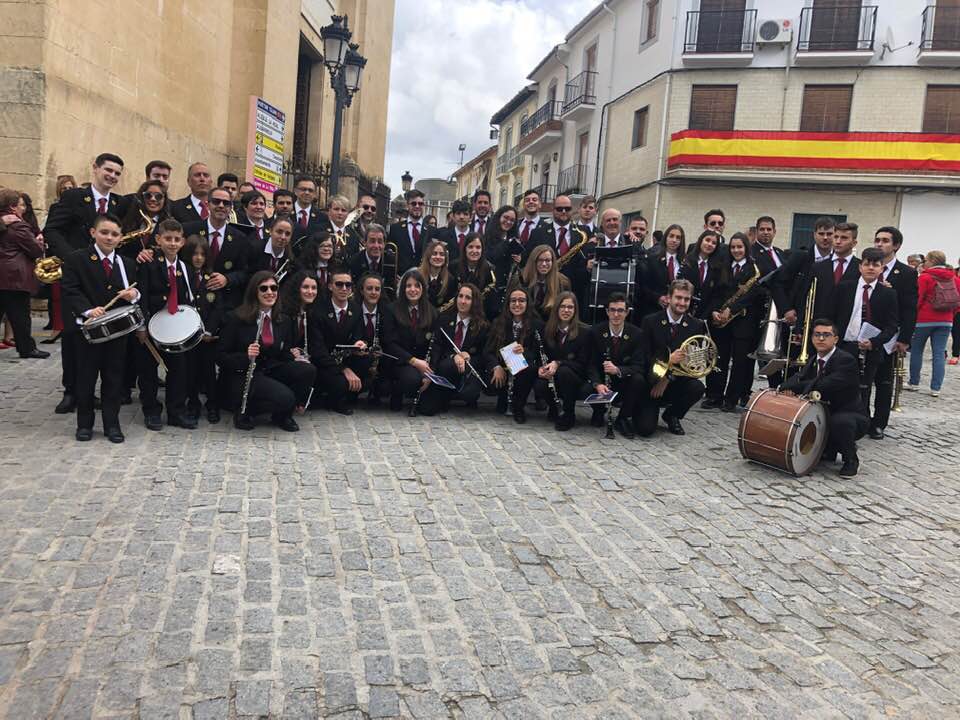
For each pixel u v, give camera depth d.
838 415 6.45
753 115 22.92
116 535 4.27
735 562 4.55
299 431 6.78
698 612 3.90
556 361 7.57
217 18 15.29
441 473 5.84
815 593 4.21
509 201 42.31
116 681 2.98
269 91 16.56
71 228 6.93
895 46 21.75
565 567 4.33
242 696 2.95
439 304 8.30
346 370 7.51
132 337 6.41
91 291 5.88
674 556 4.58
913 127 21.84
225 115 16.09
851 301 7.32
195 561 4.04
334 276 7.40
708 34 23.06
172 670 3.08
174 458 5.69
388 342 7.75
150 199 7.09
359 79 13.33
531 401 8.83
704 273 8.64
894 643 3.71
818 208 22.61
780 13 22.48
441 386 7.53
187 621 3.45
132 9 11.95
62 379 7.27
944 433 8.23
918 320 10.59
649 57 24.95
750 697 3.19
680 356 7.11
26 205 8.85
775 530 5.11
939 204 21.73
